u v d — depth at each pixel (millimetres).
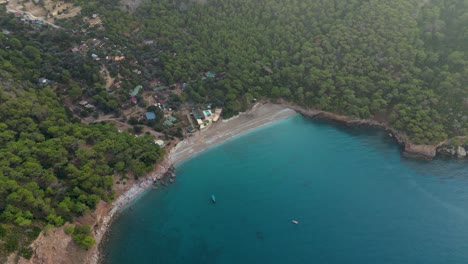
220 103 176875
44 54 171750
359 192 141250
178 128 166000
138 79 177625
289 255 121688
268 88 183500
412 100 162750
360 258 119438
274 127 173875
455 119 156250
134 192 142625
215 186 146875
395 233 126062
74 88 163000
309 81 178500
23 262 104562
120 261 122375
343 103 172000
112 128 154250
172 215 137000
